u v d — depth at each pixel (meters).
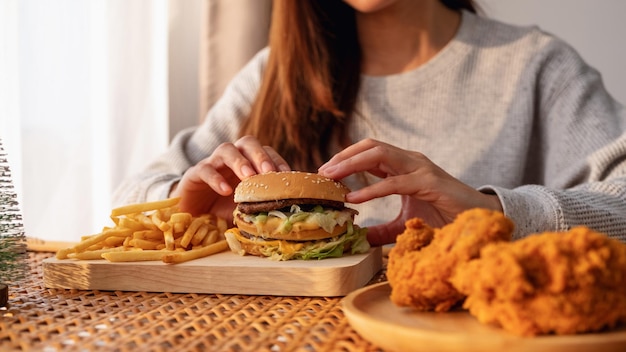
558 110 1.15
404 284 0.54
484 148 1.16
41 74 1.51
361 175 1.16
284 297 0.68
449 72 1.19
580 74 1.16
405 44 1.20
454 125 1.17
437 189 0.82
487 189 0.86
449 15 1.24
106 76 1.58
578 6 1.59
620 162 1.05
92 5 1.55
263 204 0.77
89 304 0.65
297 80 1.16
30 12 1.49
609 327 0.47
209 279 0.70
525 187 0.90
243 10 1.59
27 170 1.49
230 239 0.79
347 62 1.19
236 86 1.34
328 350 0.49
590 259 0.46
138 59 1.61
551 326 0.46
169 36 1.70
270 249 0.75
